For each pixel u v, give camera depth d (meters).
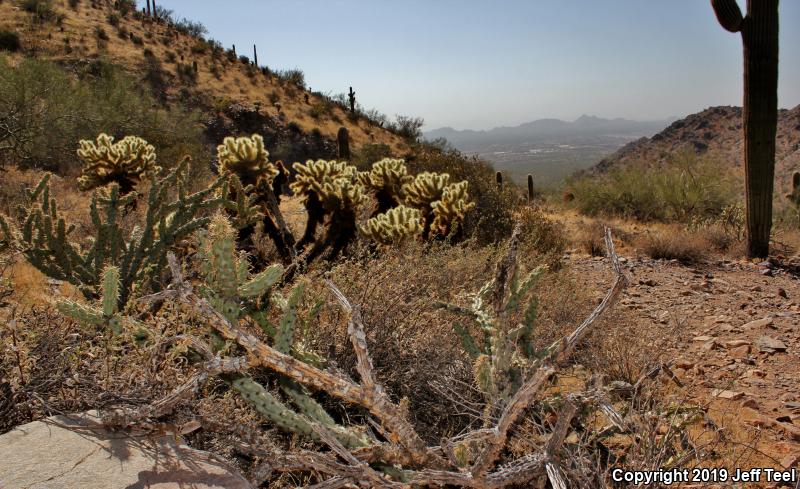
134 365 2.29
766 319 5.54
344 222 5.05
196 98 37.31
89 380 2.30
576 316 4.48
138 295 2.98
